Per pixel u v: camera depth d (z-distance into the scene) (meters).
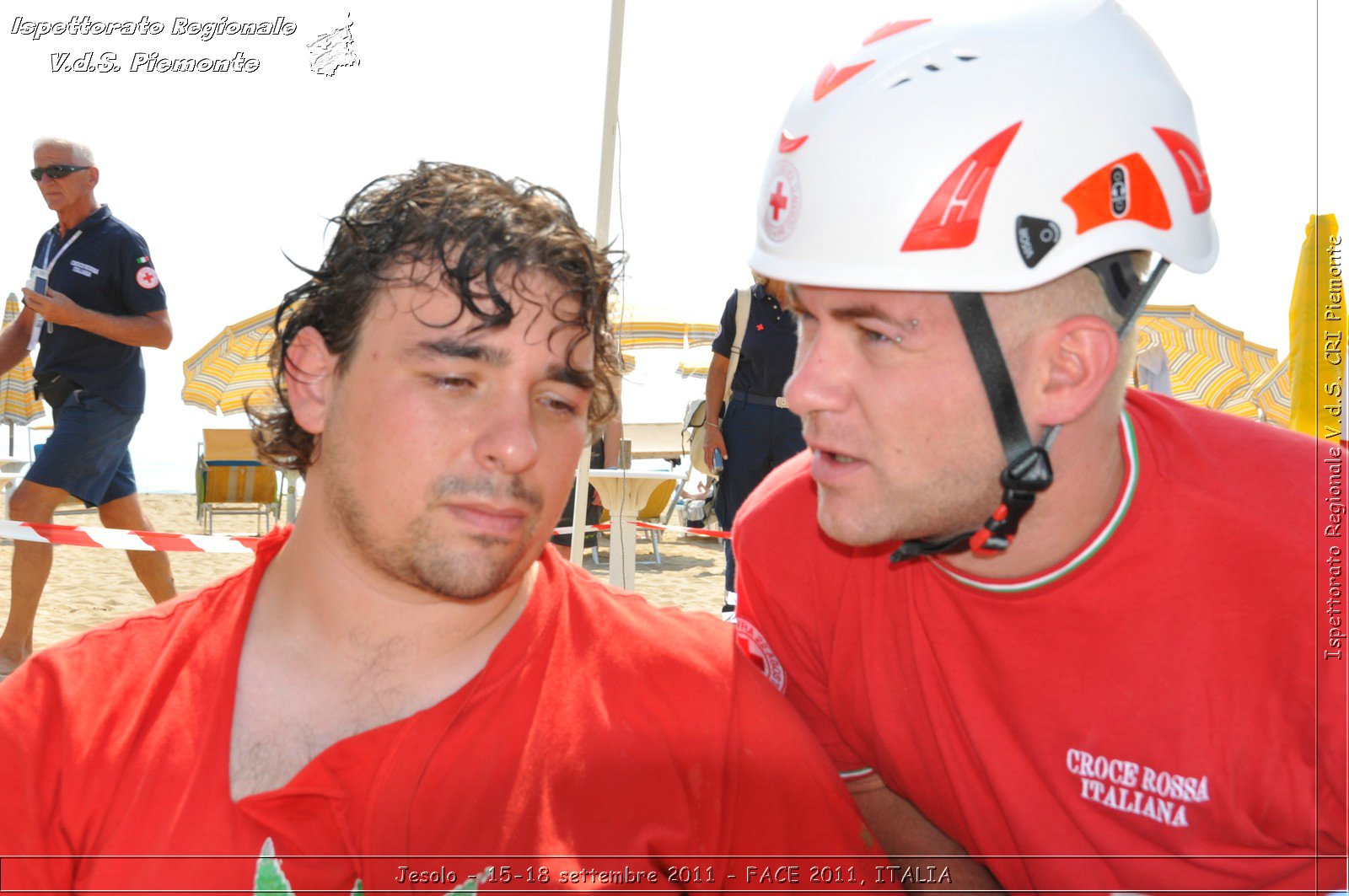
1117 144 1.27
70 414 4.77
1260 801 1.33
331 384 1.27
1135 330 1.33
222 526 11.60
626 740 1.27
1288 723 1.29
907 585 1.48
